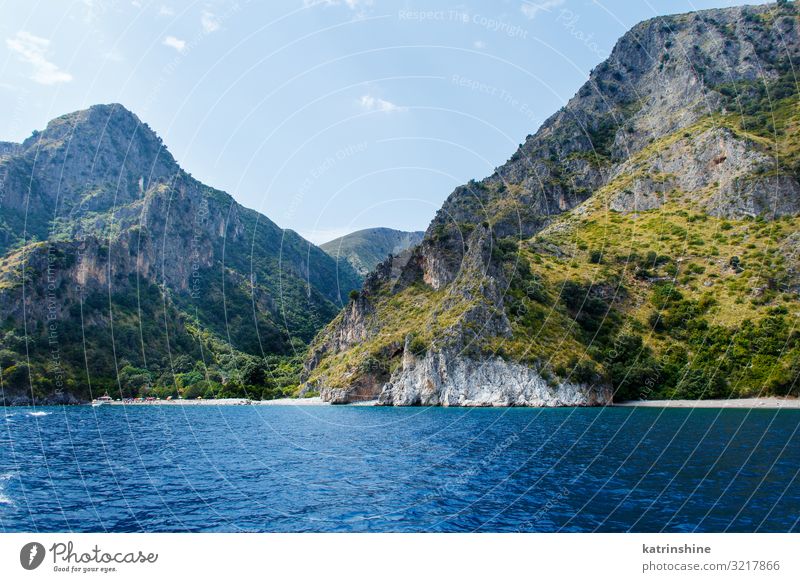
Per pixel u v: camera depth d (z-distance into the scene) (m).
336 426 81.25
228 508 30.73
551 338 121.44
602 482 36.81
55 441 62.88
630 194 182.38
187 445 59.28
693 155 178.25
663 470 40.88
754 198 151.50
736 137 167.62
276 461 47.50
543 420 84.12
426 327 133.00
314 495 33.75
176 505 31.36
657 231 159.88
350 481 37.97
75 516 29.17
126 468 43.97
